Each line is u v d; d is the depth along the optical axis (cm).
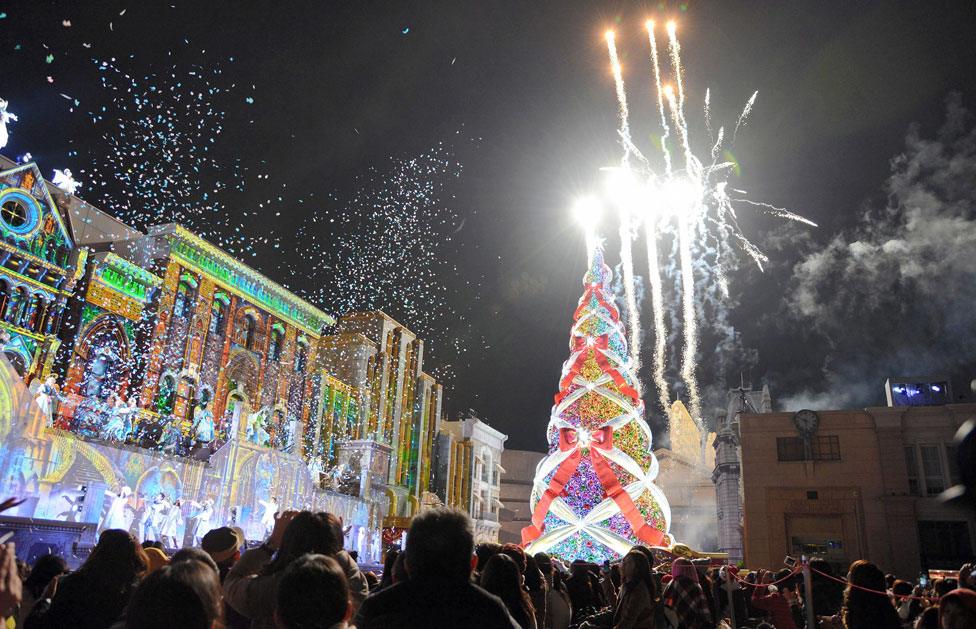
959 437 224
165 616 340
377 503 5609
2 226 3544
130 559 566
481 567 785
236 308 5125
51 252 3784
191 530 3472
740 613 1291
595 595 1222
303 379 5747
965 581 928
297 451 4853
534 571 842
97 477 3162
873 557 3691
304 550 557
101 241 4522
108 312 4047
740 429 4106
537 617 816
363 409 6300
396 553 853
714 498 7338
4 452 2797
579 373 3334
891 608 655
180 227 4544
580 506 3091
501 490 9575
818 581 1155
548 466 3244
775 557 3834
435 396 7762
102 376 4003
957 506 220
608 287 3591
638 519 2927
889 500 3722
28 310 3625
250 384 5203
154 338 4303
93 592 534
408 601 388
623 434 3181
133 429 4034
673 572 966
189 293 4722
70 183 4119
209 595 361
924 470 3769
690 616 914
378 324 6862
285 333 5603
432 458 7562
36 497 2870
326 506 4931
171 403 4394
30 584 745
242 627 597
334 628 369
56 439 3002
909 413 3878
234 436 4141
